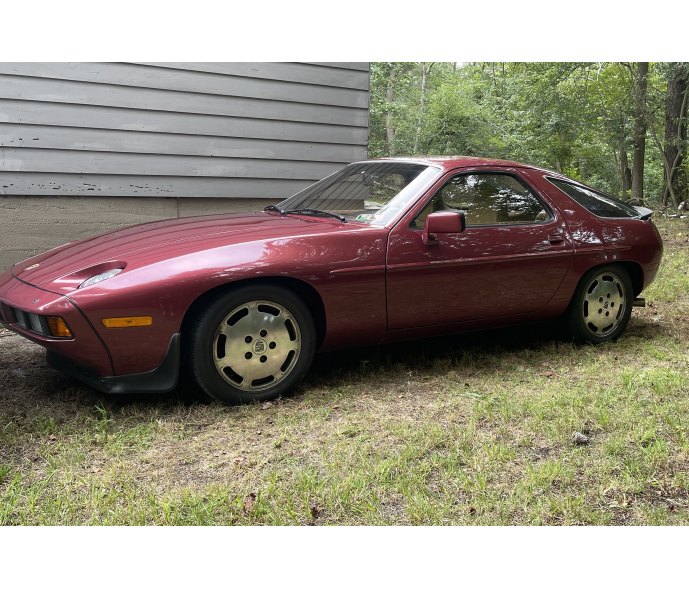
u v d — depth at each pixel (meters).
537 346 4.39
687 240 10.53
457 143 31.66
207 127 6.05
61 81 5.34
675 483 2.33
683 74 16.00
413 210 3.58
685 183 16.95
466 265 3.68
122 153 5.70
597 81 16.83
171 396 3.32
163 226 3.68
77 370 3.10
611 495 2.27
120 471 2.44
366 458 2.56
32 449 2.63
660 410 3.01
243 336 3.13
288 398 3.31
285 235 3.29
